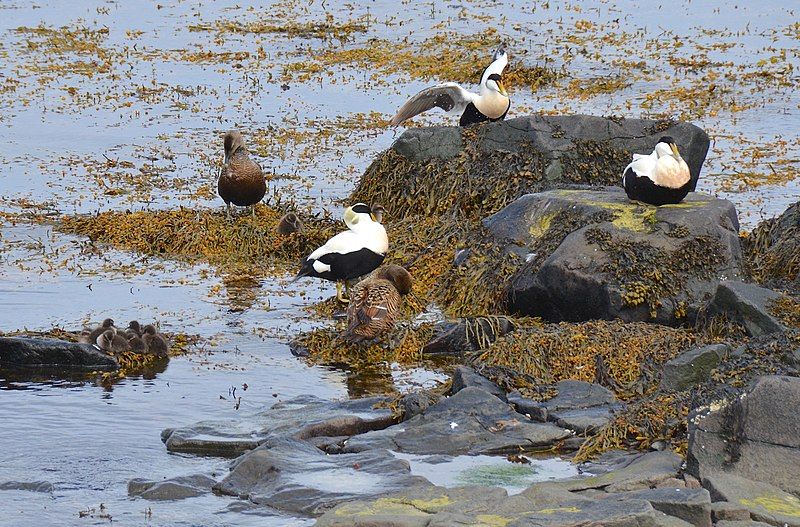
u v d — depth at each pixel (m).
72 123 28.70
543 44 36.28
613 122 20.73
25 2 44.62
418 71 33.75
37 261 19.02
